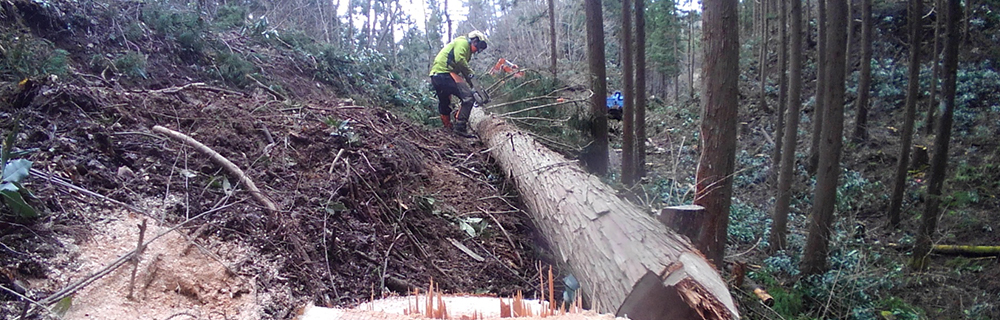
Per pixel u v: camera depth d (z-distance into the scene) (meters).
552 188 4.27
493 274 3.94
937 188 8.63
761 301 6.27
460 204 4.87
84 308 1.92
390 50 16.20
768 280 7.48
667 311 2.26
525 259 4.39
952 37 8.36
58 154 2.75
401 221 3.96
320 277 2.83
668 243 2.71
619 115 11.77
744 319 5.39
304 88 6.87
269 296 2.41
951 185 11.11
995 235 9.48
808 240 7.82
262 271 2.54
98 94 3.56
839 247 8.14
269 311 2.32
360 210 3.72
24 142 2.75
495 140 6.29
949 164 11.71
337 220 3.45
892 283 7.75
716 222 5.01
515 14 28.03
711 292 2.17
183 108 4.04
